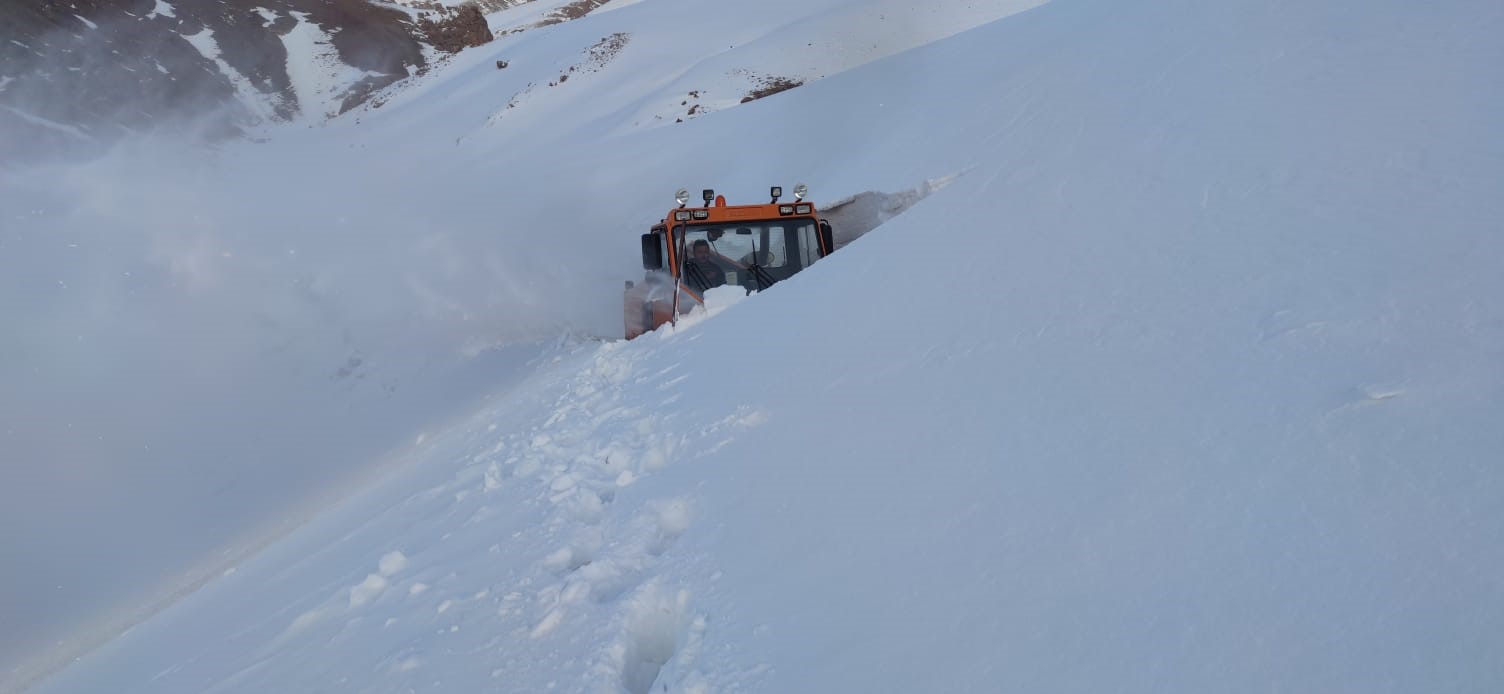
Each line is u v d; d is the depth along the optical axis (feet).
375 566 14.46
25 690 17.65
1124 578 6.47
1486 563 5.26
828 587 8.13
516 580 11.18
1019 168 18.25
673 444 14.56
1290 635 5.39
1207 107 15.62
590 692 7.85
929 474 9.30
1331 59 14.85
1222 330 9.23
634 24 250.16
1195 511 6.84
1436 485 6.00
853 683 6.64
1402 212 9.71
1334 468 6.58
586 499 13.53
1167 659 5.60
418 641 10.47
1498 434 6.18
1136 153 15.33
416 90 312.50
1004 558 7.30
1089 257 12.58
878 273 17.04
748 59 159.22
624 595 9.55
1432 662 4.82
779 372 15.24
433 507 17.30
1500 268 8.02
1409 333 7.77
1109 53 28.22
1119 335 10.21
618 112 159.02
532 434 19.89
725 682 7.31
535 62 254.88
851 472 10.23
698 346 21.45
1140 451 7.91
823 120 76.07
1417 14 14.87
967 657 6.40
